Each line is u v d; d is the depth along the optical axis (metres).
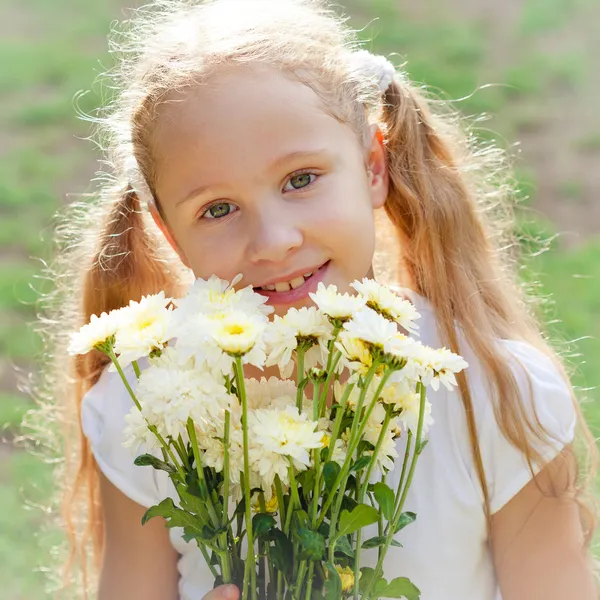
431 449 1.68
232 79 1.62
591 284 3.03
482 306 1.74
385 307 1.50
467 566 1.68
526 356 1.70
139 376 1.50
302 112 1.62
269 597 1.53
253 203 1.61
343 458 1.51
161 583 1.74
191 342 1.45
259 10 1.70
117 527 1.74
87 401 1.76
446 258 1.76
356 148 1.66
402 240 1.79
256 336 1.45
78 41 4.99
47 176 3.86
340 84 1.66
